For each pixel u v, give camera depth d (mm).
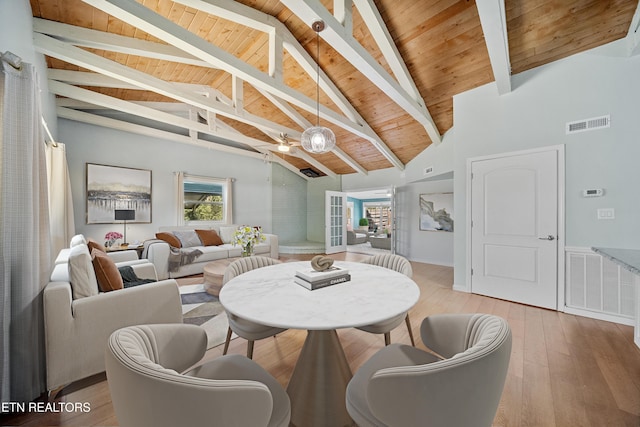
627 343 2154
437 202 5699
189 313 2822
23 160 1398
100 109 4559
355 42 2416
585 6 2309
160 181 5184
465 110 3533
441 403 727
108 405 1482
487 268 3348
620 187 2545
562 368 1829
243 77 2701
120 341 814
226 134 4859
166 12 2598
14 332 1373
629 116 2506
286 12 2773
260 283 1547
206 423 672
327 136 2928
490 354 750
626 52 2518
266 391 747
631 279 2490
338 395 1357
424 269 5086
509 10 2398
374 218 12703
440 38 2922
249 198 6637
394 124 4730
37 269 1483
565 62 2820
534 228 2990
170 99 4918
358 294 1351
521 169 3074
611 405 1481
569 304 2789
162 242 4227
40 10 2320
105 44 2623
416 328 2492
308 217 7957
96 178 4457
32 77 1446
